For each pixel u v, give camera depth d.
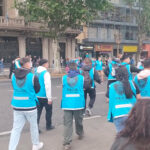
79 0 19.22
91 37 33.38
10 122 5.88
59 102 8.38
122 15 36.78
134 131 1.44
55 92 10.59
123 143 1.48
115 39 31.81
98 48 33.84
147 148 1.38
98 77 6.14
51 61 27.36
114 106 3.36
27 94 3.69
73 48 29.53
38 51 26.84
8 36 24.48
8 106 7.71
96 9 20.23
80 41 31.86
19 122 3.77
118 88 3.34
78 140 4.59
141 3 31.17
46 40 26.88
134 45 38.47
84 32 32.41
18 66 3.91
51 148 4.19
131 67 5.70
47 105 5.04
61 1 18.78
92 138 4.70
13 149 3.69
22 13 20.52
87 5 19.73
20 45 25.17
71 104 4.11
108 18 35.28
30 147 4.26
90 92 6.40
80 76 4.26
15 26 23.67
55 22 20.17
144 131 1.40
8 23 23.53
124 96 3.31
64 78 4.24
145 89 3.96
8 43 24.67
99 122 5.80
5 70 23.62
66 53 29.17
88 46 32.72
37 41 26.66
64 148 4.17
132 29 38.59
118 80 3.41
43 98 4.89
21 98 3.69
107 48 34.91
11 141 3.72
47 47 27.06
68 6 18.86
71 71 4.27
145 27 31.83
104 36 34.94
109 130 5.18
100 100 8.74
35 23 25.17
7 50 24.69
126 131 1.50
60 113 6.80
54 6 17.62
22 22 24.45
